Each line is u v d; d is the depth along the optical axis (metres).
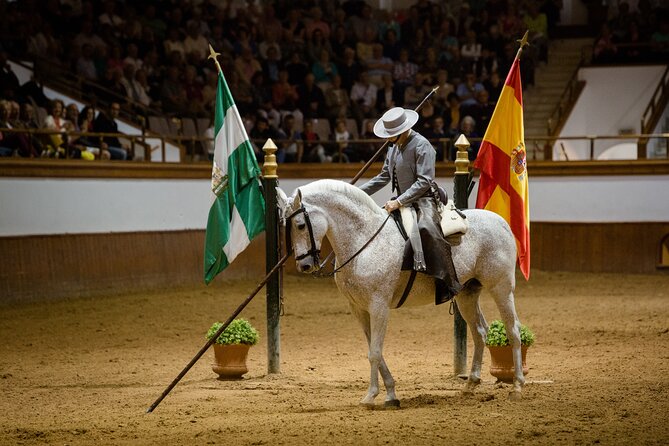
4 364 13.12
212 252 12.44
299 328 16.23
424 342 14.73
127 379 11.95
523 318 16.88
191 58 24.56
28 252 18.58
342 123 23.78
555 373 11.70
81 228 19.53
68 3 24.66
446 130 23.81
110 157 20.55
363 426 8.66
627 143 26.20
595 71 26.41
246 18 26.55
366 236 9.64
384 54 27.30
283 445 8.01
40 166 18.70
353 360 13.23
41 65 21.75
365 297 9.63
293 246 9.61
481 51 27.39
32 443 8.30
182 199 21.52
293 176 22.97
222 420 9.12
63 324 16.53
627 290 20.53
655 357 12.79
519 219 12.13
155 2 25.77
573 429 8.40
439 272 9.62
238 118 12.48
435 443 7.98
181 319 17.16
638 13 28.70
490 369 11.22
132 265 20.41
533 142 25.59
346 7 28.33
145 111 22.48
